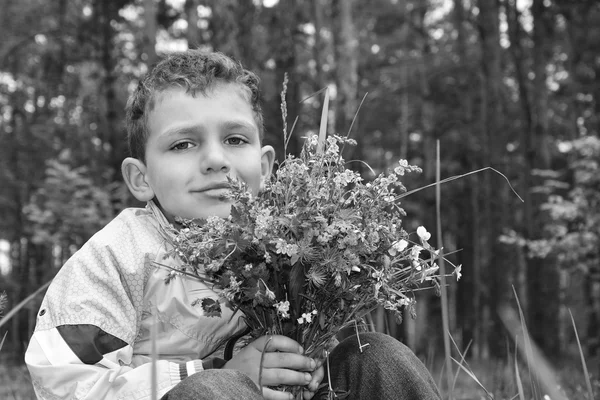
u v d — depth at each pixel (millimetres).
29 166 18734
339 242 1515
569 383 4359
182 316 1793
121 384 1566
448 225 23234
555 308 11844
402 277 1718
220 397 1411
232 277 1509
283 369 1641
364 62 20047
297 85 14133
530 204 12539
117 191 10320
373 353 1745
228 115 1862
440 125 21000
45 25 19891
